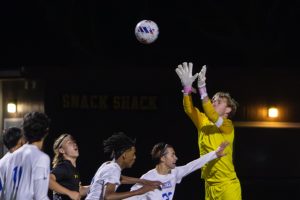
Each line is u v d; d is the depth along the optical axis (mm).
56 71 53469
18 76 53188
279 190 52719
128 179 28453
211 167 29484
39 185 22500
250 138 53094
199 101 53219
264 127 52938
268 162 53031
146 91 54438
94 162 54969
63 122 54875
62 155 28859
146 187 26719
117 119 55000
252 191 52719
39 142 23172
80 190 29281
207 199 30031
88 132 55188
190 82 29141
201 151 29922
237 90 53344
